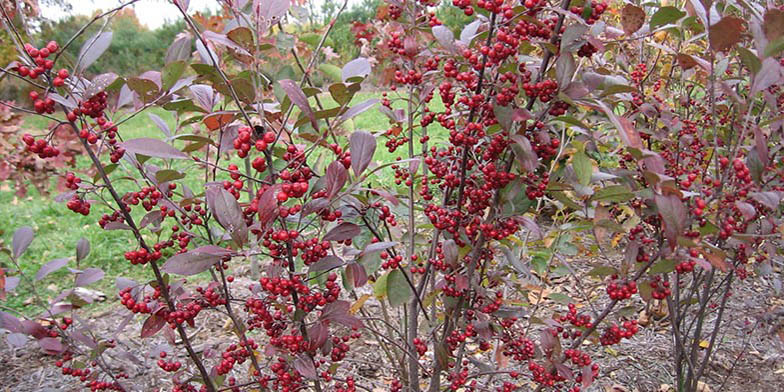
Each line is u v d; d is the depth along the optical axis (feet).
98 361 2.84
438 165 2.57
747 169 2.18
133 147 1.93
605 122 3.08
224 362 2.60
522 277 3.85
